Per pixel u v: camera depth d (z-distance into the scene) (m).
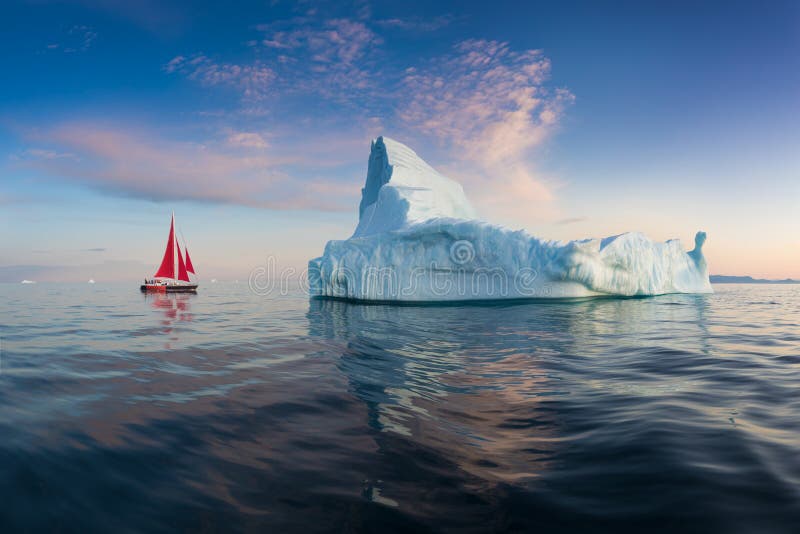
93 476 2.57
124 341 7.94
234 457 2.85
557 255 16.42
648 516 2.06
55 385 4.62
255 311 15.19
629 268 17.75
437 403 4.03
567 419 3.51
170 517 2.16
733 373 4.95
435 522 2.10
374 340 7.93
